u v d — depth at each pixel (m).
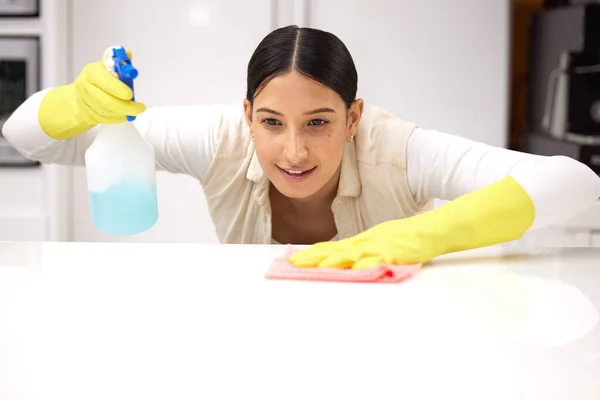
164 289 0.68
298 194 0.98
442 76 2.19
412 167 1.09
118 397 0.45
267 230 1.17
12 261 0.80
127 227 0.85
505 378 0.48
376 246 0.80
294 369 0.49
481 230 0.85
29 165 2.15
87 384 0.47
